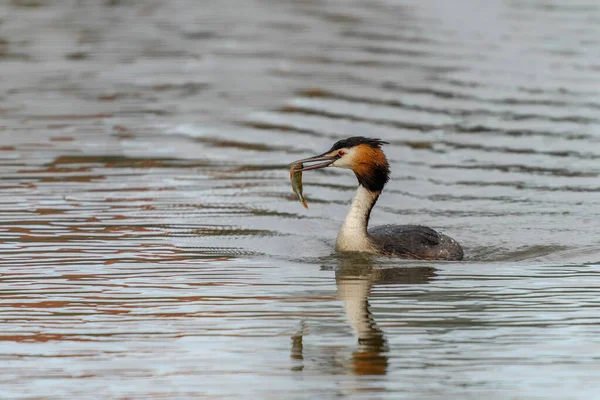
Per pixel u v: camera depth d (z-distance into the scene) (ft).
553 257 46.42
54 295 39.91
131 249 46.52
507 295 40.45
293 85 82.89
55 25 108.27
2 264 43.91
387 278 43.01
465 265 45.27
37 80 85.51
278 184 58.85
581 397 30.55
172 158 64.34
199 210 53.47
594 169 61.16
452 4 118.83
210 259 45.39
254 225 51.03
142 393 30.96
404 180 59.06
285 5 121.08
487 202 55.21
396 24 107.65
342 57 92.43
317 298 40.01
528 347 34.60
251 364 33.14
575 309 38.50
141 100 79.41
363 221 46.93
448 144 66.49
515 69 86.53
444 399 30.48
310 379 31.99
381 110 74.95
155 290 40.73
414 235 47.42
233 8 119.24
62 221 50.98
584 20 108.06
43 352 34.14
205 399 30.53
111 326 36.60
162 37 102.83
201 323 36.99
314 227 51.03
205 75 87.15
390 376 32.19
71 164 62.59
